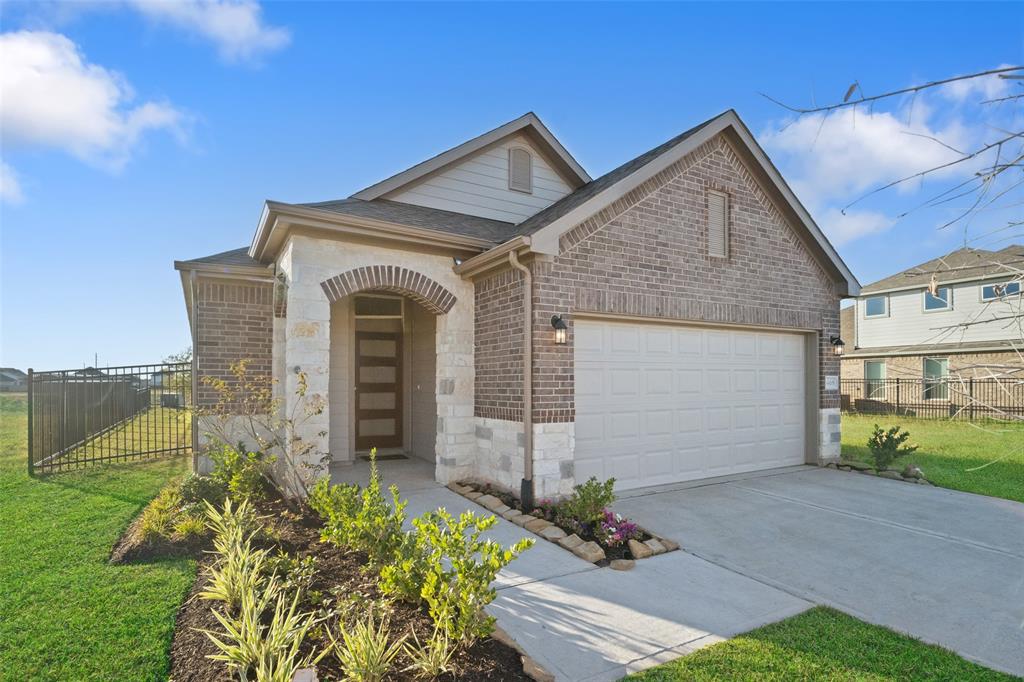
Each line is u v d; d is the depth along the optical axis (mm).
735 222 9680
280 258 8406
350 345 10500
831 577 5273
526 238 7070
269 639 3285
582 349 8086
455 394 8594
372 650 3135
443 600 3676
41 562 5113
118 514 6754
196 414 8055
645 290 8484
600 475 8195
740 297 9664
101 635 3793
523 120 11469
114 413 14273
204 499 6191
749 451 10039
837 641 3986
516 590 4793
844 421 19375
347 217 7500
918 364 20984
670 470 8977
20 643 3689
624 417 8477
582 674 3494
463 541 3965
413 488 8391
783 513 7395
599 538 6008
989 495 8516
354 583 4555
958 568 5535
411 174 10547
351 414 10445
